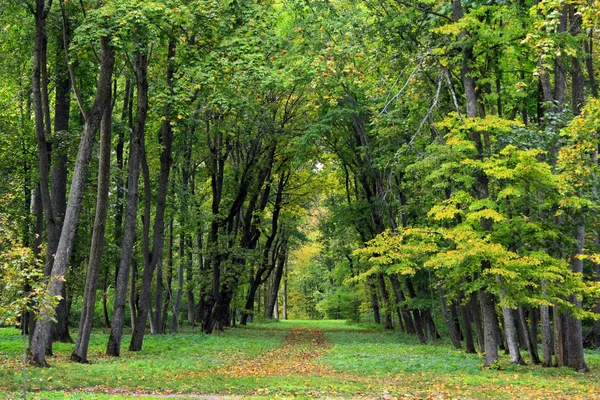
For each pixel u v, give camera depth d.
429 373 15.47
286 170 37.06
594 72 23.03
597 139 12.63
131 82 24.98
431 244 16.47
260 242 51.59
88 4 15.67
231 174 34.69
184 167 31.03
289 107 31.83
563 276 15.92
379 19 20.22
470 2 16.97
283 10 21.70
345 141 29.69
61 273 14.67
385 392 11.34
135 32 15.16
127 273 18.73
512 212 16.80
